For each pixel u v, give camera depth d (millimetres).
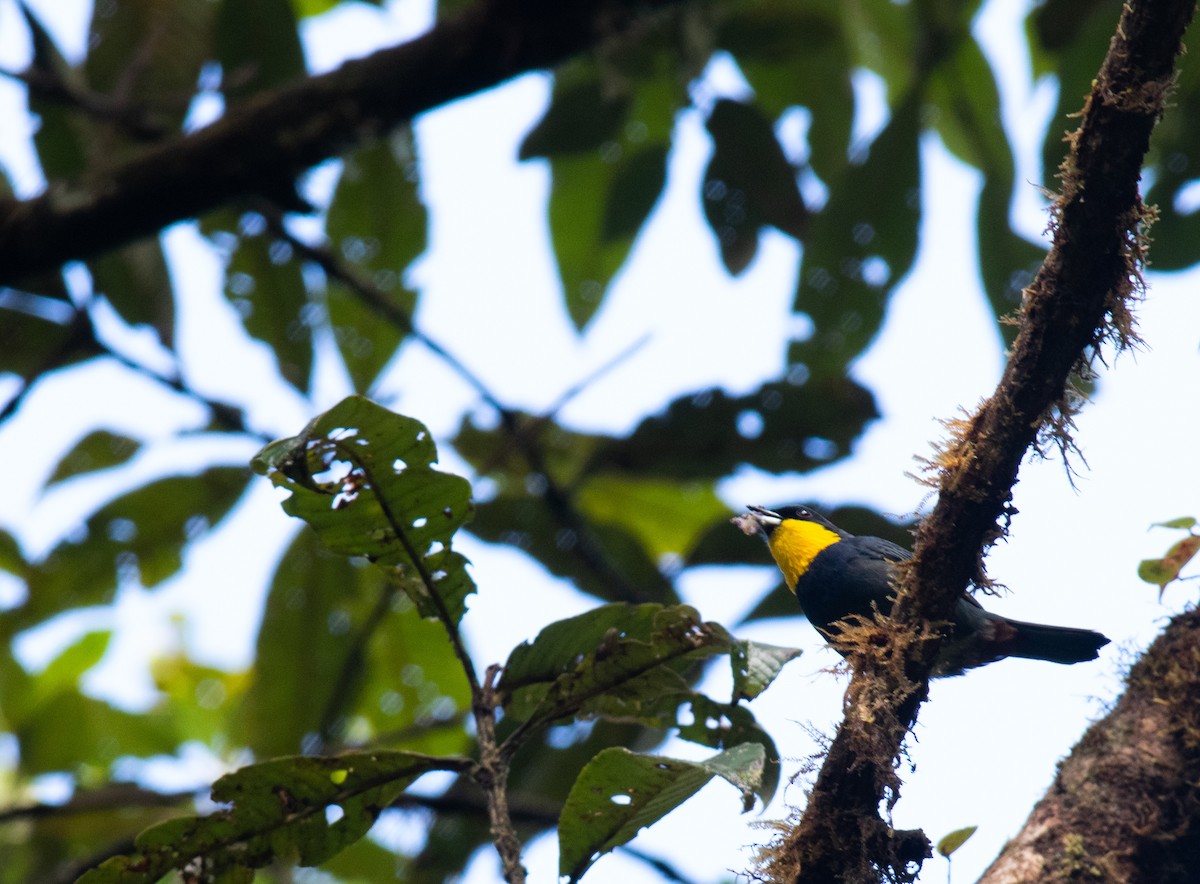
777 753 6441
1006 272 10625
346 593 10992
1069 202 5531
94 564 10734
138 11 10742
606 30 9953
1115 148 5375
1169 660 5984
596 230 11719
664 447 10250
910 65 11836
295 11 10750
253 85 10805
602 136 10734
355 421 5086
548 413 10375
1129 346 5746
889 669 6031
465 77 9922
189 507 10719
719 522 10305
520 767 10242
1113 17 9000
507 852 5176
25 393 10070
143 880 5621
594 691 5867
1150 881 5582
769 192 10312
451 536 5629
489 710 5691
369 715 11531
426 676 11398
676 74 11023
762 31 10305
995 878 5703
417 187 11586
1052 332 5719
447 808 9914
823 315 10562
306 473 5078
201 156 9609
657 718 6383
